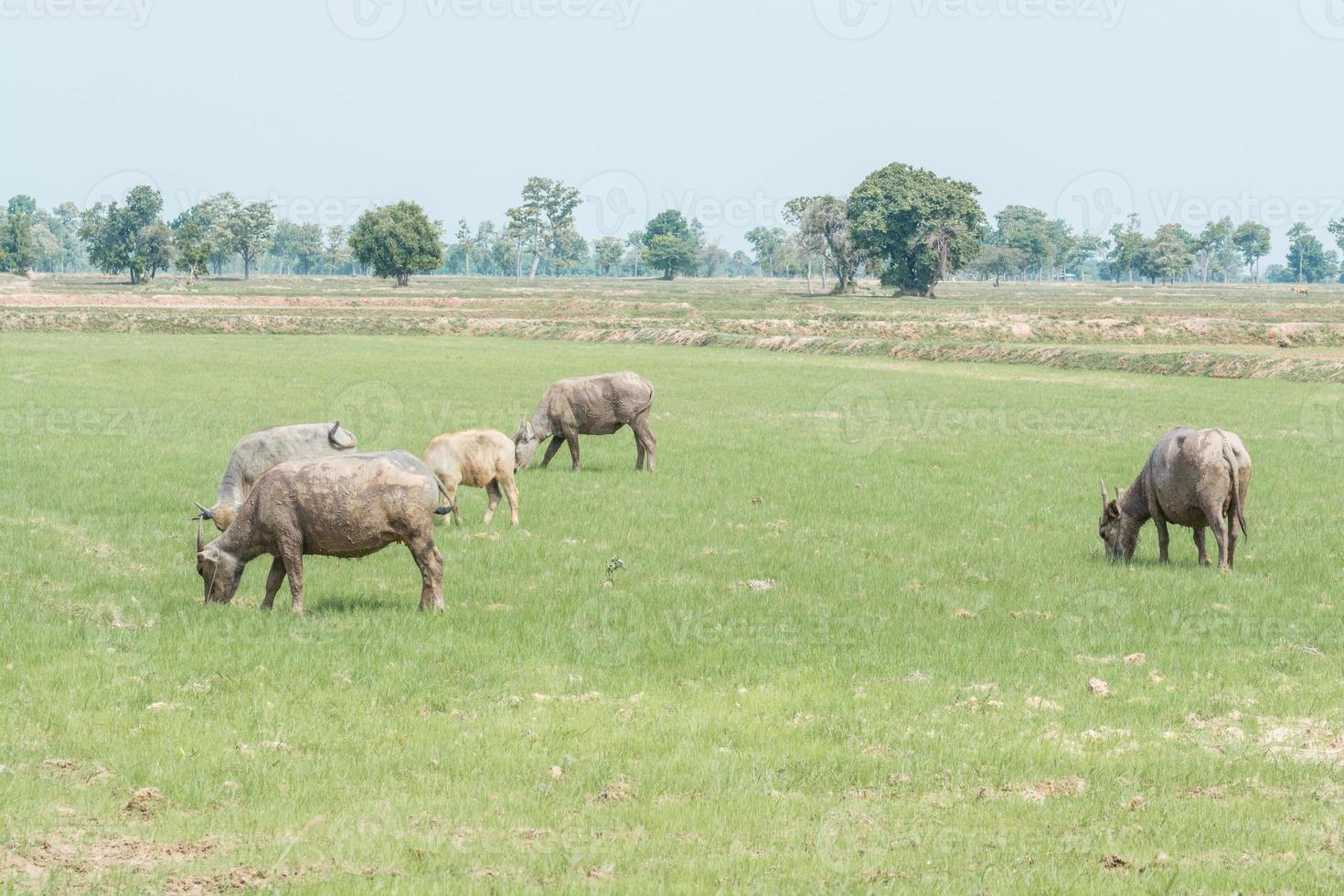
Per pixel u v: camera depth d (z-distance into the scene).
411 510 22.73
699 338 126.44
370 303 189.50
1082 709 18.41
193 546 29.12
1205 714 18.30
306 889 11.80
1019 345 108.00
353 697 18.11
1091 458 48.31
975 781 15.49
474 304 187.38
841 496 38.34
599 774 15.28
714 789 14.99
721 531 32.44
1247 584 27.06
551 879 12.27
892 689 19.19
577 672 19.81
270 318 140.50
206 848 12.87
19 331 132.00
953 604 25.08
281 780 14.79
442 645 20.80
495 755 15.82
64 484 37.50
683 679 19.69
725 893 11.88
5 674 18.59
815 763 15.87
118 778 14.74
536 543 30.23
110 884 11.84
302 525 22.48
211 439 48.97
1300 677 20.33
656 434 54.50
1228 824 14.11
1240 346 121.44
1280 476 43.50
